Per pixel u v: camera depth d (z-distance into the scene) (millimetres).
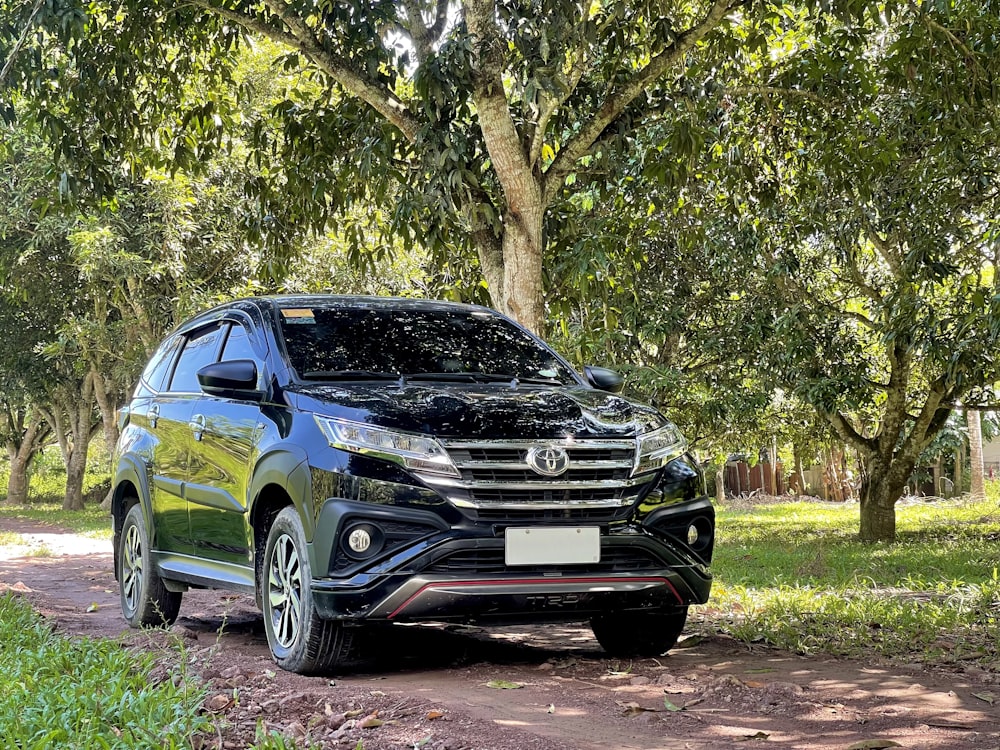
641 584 5312
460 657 6062
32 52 10047
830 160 10992
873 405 19922
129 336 26172
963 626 7012
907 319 13781
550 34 8117
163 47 11977
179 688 4758
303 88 18953
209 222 23625
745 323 16812
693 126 9859
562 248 10703
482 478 5078
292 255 11734
